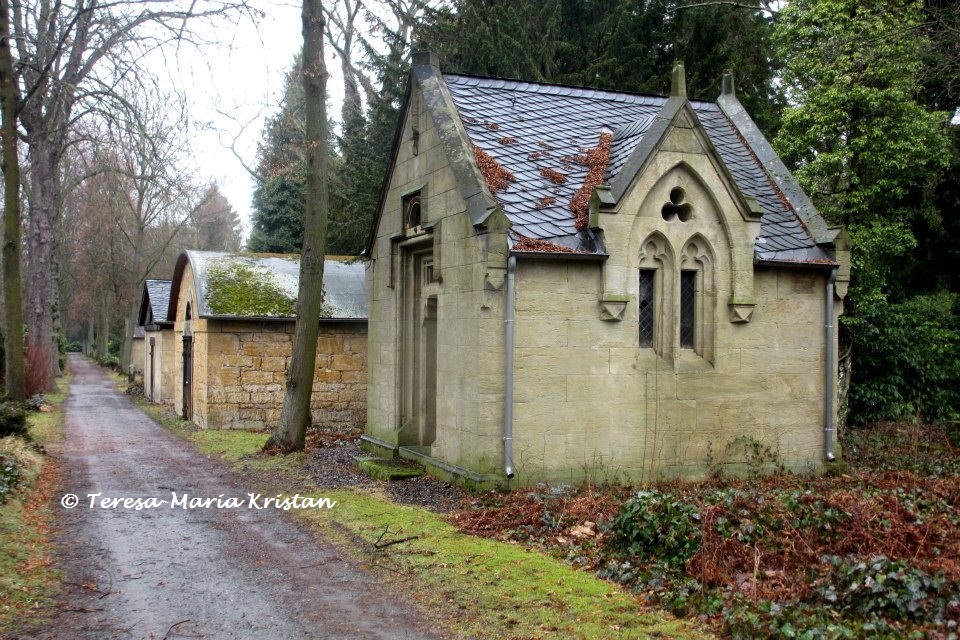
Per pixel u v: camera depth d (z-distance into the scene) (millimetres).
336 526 9812
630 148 12555
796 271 13086
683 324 12492
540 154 12992
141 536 9453
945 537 7906
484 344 10945
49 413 25656
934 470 13898
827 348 13242
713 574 7043
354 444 16719
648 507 8297
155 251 50781
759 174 15039
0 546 8305
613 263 11422
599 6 24109
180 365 25188
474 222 11039
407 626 6559
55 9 19047
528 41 21906
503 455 11008
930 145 18469
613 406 11633
